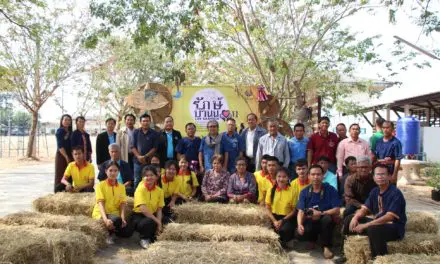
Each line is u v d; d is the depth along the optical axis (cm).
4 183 1316
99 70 2203
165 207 685
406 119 1402
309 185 600
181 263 434
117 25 746
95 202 662
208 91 953
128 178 736
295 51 1087
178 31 777
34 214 624
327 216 580
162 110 938
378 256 460
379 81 1309
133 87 2116
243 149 786
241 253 464
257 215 620
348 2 1116
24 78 2070
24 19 1367
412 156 1420
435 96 1496
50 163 2192
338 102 1315
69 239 493
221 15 1129
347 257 529
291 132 958
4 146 3422
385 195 513
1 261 434
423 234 531
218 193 708
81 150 754
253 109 955
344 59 1127
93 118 2562
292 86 1209
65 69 2084
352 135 741
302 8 1176
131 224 626
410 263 432
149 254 459
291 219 620
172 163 693
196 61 1414
